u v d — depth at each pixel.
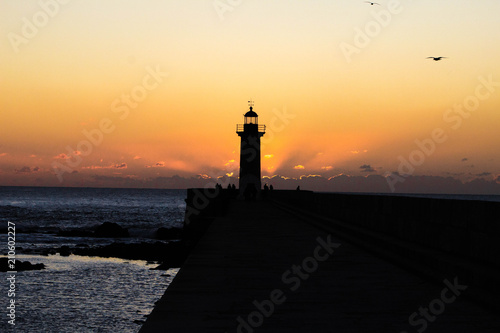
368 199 15.59
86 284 22.91
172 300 6.92
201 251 12.27
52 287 22.05
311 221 21.25
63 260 31.23
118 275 25.61
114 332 15.17
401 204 12.49
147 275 25.80
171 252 33.34
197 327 5.60
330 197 21.61
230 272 9.23
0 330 15.25
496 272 7.27
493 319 5.99
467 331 5.48
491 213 8.12
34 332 15.20
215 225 20.50
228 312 6.31
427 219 10.78
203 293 7.40
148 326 5.61
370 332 5.49
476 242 8.59
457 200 9.35
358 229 15.12
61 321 16.41
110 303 19.00
